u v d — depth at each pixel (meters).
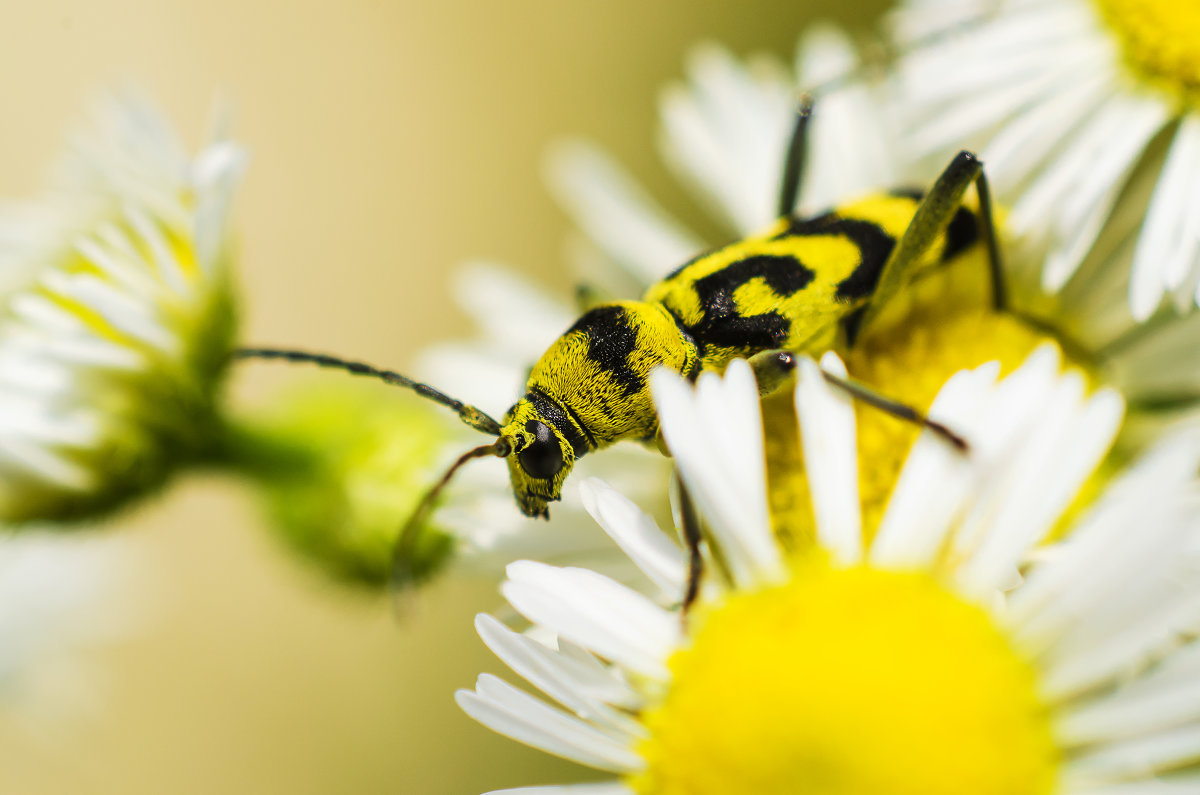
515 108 0.14
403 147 0.14
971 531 0.07
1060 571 0.07
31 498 0.08
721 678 0.07
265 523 0.08
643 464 0.08
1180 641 0.07
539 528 0.08
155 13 0.14
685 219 0.12
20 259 0.08
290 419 0.08
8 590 0.10
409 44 0.14
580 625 0.07
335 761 0.12
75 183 0.08
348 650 0.13
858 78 0.08
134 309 0.08
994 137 0.08
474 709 0.07
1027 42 0.08
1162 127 0.08
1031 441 0.07
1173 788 0.07
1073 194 0.08
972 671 0.07
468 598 0.12
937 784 0.07
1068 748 0.07
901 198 0.08
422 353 0.08
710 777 0.07
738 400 0.07
